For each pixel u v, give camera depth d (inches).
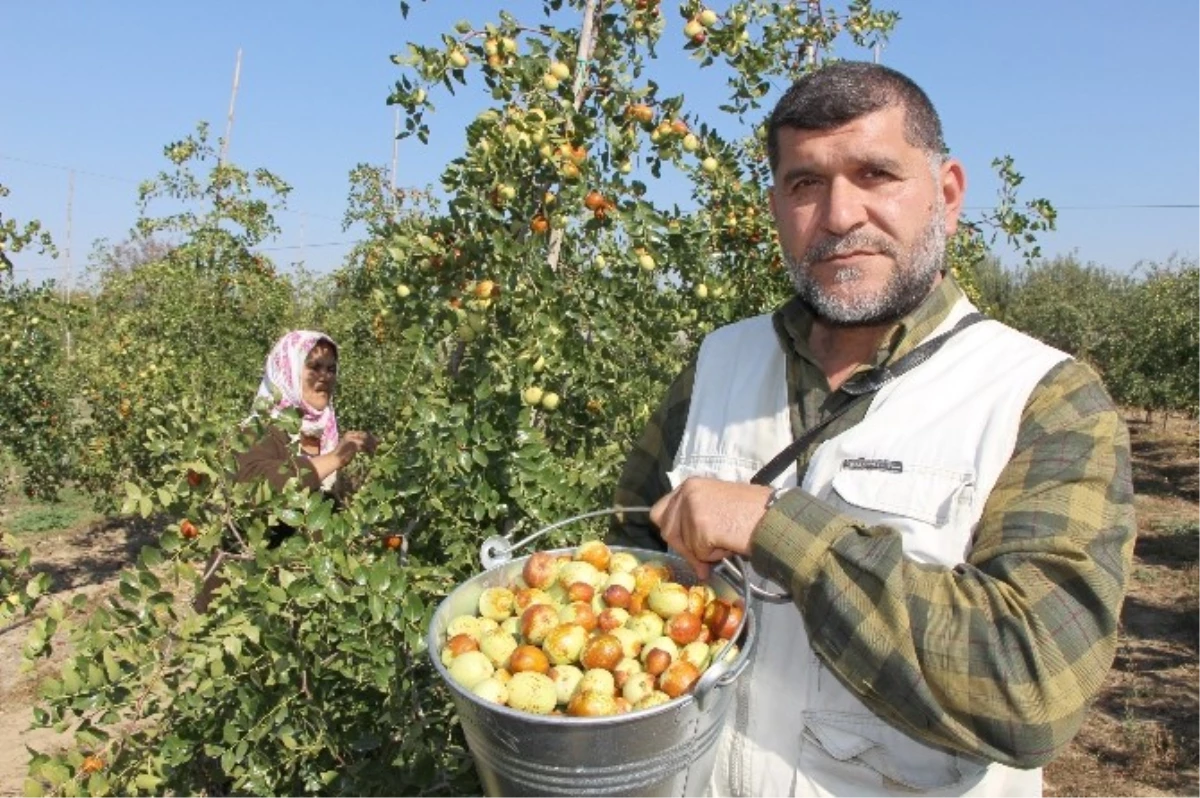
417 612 95.7
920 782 60.1
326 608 102.7
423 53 109.1
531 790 52.6
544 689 58.1
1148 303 673.6
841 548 52.4
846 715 61.5
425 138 113.8
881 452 61.6
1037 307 871.7
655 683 58.7
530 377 107.0
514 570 71.7
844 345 68.4
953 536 57.7
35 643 99.9
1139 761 216.7
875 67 65.2
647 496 83.0
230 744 103.8
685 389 81.0
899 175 63.1
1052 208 239.3
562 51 113.8
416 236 109.1
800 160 64.6
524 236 107.5
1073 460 54.9
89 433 369.7
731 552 57.2
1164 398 633.6
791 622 64.1
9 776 201.9
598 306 115.3
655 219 109.4
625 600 66.4
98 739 100.4
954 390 61.8
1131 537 54.2
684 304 138.9
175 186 401.7
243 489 104.3
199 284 396.8
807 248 66.0
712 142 123.1
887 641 50.8
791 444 67.6
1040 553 51.6
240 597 105.0
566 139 105.1
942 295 67.0
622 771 51.0
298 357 174.2
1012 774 62.2
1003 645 49.3
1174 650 286.7
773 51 158.6
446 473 109.2
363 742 99.6
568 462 130.5
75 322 322.0
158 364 357.1
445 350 124.3
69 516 439.8
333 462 159.2
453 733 105.2
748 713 64.5
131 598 101.0
